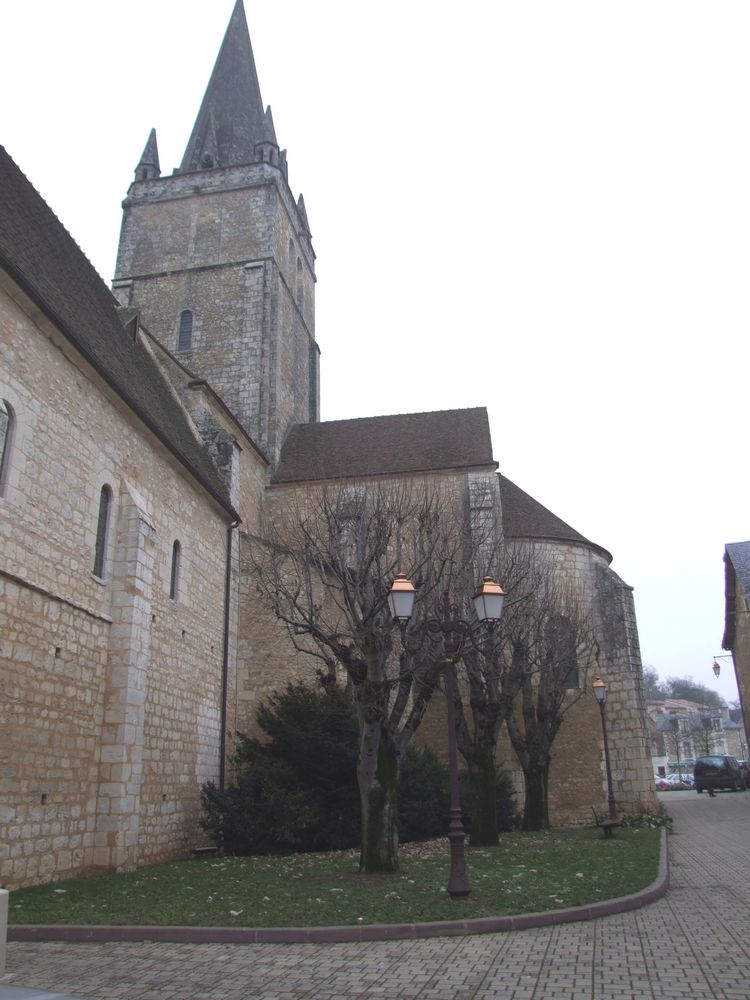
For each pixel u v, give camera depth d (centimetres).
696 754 8694
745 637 3375
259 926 786
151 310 2941
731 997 552
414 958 686
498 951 705
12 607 1041
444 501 2022
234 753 1809
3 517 1028
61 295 1334
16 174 1482
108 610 1324
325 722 1639
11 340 1077
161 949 734
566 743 2320
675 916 856
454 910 850
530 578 1930
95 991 591
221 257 2958
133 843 1273
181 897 952
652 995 561
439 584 1476
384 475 2506
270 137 3109
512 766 2252
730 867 1244
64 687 1165
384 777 1208
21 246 1268
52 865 1103
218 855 1558
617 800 2288
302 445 2869
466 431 2755
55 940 774
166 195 3083
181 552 1655
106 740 1271
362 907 873
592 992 569
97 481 1302
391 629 1289
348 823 1576
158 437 1512
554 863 1225
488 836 1571
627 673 2378
